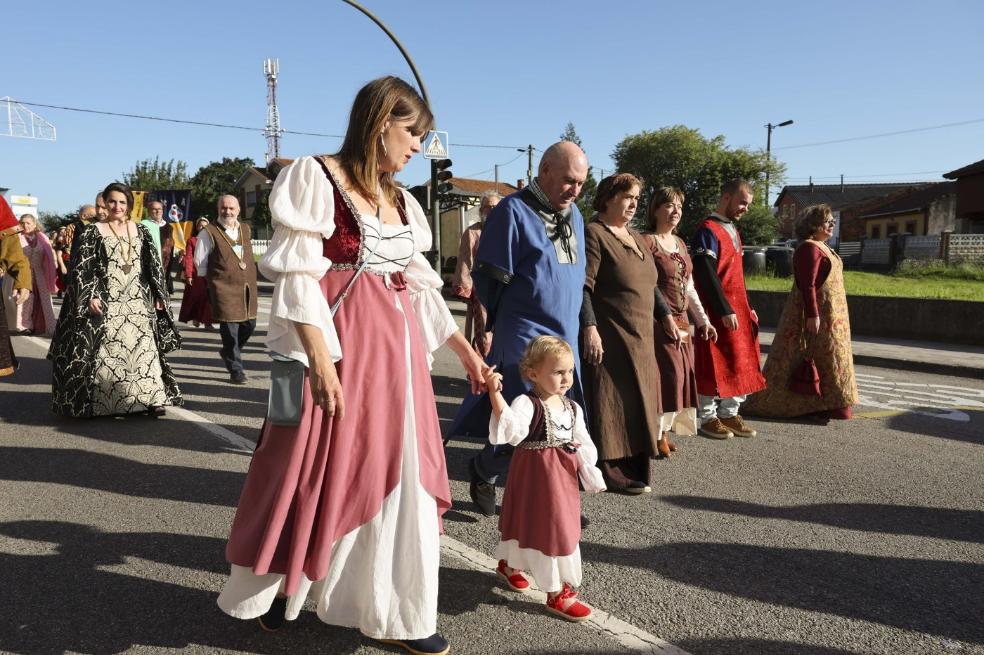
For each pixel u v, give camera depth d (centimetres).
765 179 5316
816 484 442
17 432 515
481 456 368
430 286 265
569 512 270
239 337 748
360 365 224
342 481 219
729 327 535
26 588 280
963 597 293
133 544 324
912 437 573
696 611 275
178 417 570
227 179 6606
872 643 254
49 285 1019
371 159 233
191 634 247
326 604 221
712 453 514
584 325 386
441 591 286
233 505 378
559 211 355
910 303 1269
